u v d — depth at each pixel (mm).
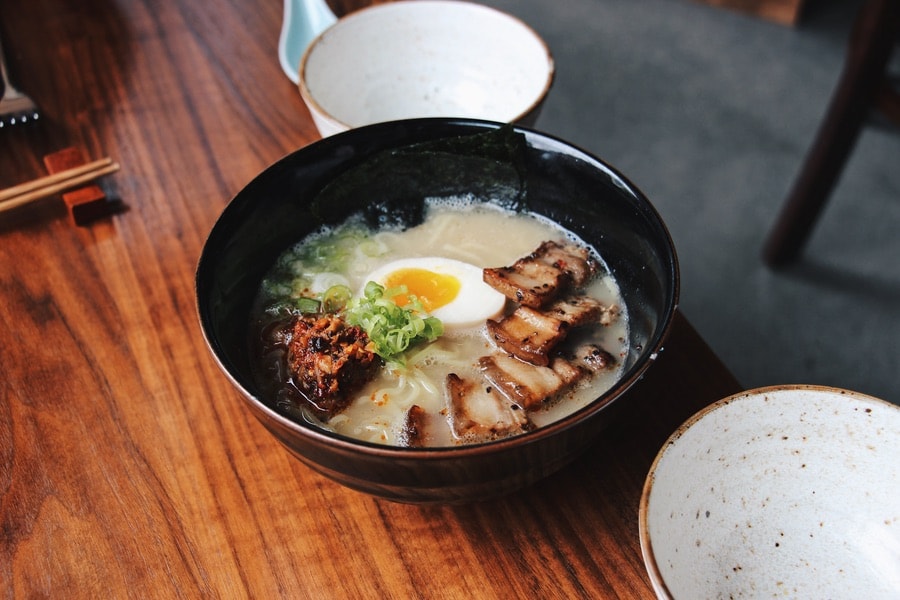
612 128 998
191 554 349
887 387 771
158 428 386
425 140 411
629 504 354
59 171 486
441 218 440
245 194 383
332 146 401
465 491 318
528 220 436
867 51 694
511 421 361
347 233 434
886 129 867
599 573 339
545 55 484
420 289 419
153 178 495
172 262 452
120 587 342
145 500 365
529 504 356
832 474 331
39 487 370
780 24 1130
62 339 420
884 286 852
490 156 414
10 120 524
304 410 372
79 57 575
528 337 383
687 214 914
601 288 407
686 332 404
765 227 901
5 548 354
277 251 417
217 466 373
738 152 972
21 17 608
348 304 394
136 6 616
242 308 396
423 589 338
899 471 323
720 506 331
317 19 572
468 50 517
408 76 525
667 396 383
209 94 545
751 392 329
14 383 404
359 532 352
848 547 326
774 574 326
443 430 366
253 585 341
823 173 768
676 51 1098
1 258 457
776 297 845
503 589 336
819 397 328
